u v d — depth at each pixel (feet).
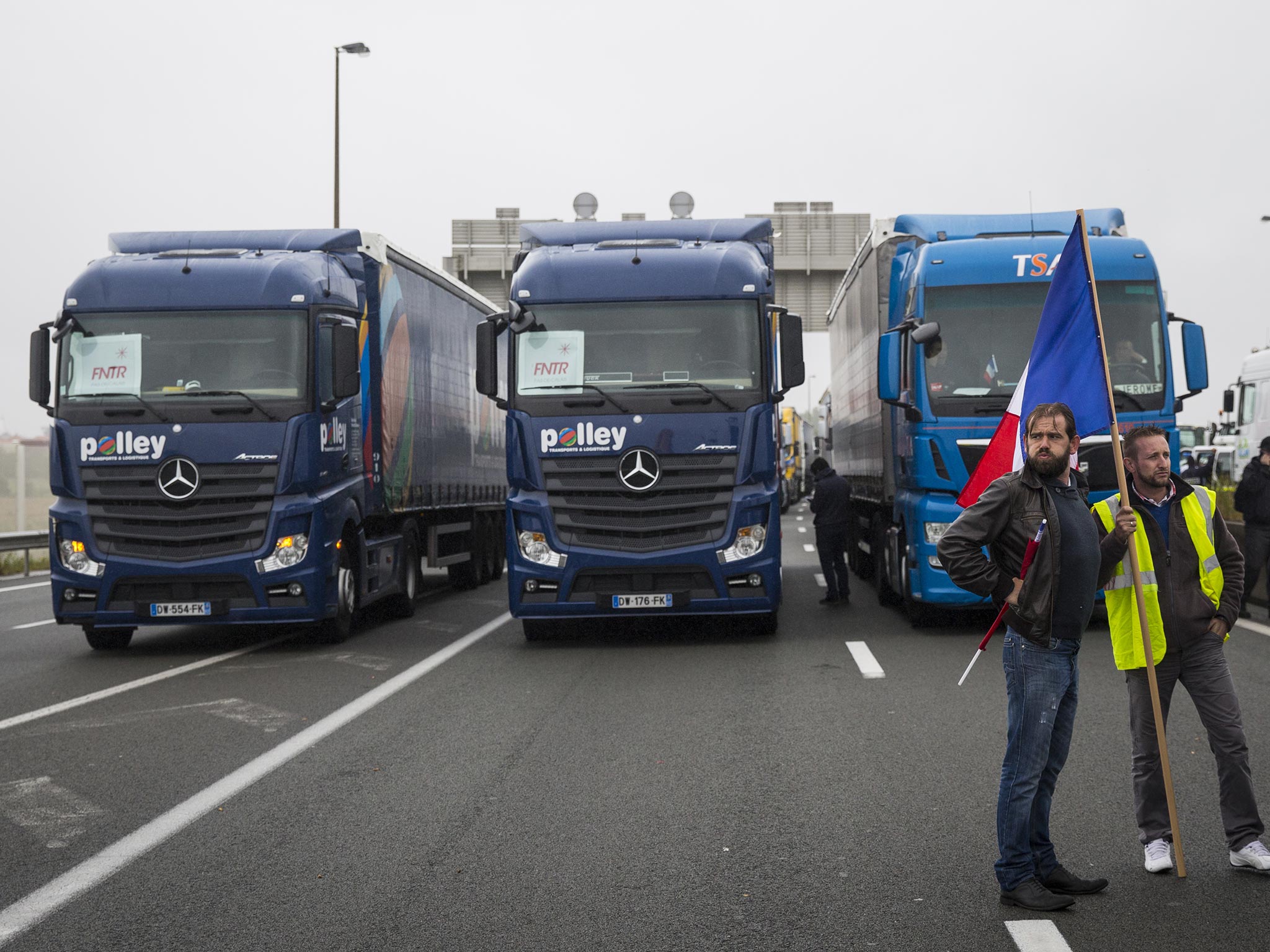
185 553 39.37
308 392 39.91
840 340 69.77
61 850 18.58
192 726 28.19
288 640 44.19
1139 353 40.60
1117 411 40.19
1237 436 98.73
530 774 22.99
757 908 15.53
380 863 17.67
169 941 14.65
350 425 42.86
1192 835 18.44
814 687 32.09
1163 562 17.43
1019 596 15.47
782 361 39.83
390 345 47.39
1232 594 17.33
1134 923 14.74
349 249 44.78
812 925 14.89
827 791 21.38
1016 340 41.19
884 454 48.32
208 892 16.43
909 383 42.19
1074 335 18.10
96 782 22.91
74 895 16.39
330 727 27.73
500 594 61.67
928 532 41.47
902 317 45.55
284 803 21.15
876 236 50.72
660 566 39.22
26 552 79.92
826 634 42.93
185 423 39.47
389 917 15.37
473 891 16.34
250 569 39.19
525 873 17.12
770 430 39.81
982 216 46.34
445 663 37.50
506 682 33.68
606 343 39.93
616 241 42.70
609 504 39.37
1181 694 30.55
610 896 16.07
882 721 27.50
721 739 25.89
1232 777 16.98
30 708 30.91
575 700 30.81
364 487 44.32
